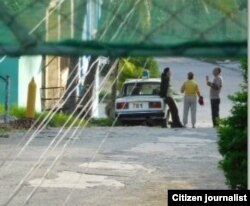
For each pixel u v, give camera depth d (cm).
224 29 428
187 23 433
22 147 1947
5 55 426
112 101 2870
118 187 1440
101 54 427
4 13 433
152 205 1291
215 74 2820
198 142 2230
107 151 1980
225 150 1080
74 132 1961
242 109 1088
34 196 1338
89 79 1609
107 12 445
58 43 427
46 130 2234
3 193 1353
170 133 2516
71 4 439
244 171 1028
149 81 2973
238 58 439
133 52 427
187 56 427
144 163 1770
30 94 1608
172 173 1617
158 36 429
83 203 1293
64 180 1495
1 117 2488
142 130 2600
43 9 437
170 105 2912
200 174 1602
